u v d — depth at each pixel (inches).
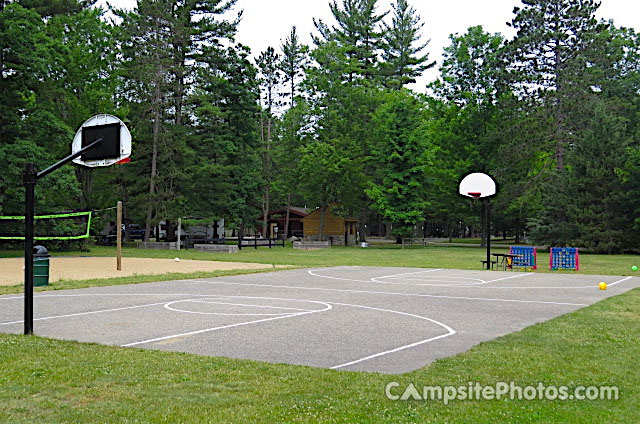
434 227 3789.4
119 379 266.7
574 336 377.7
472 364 298.4
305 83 2257.6
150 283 749.9
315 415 219.1
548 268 1088.2
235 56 2032.5
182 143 1764.3
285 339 370.6
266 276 856.9
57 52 1596.9
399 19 2817.4
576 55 1788.9
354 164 2132.1
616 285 754.8
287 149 2257.6
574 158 1738.4
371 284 746.2
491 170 2022.6
